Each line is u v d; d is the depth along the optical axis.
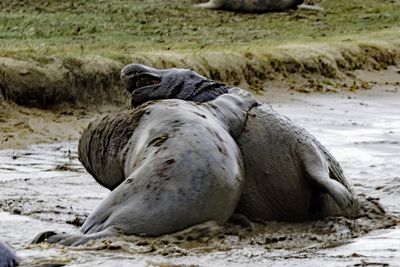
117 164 31.28
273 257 26.56
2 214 34.00
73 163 49.12
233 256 26.39
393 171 45.41
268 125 32.59
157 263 24.92
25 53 68.94
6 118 60.94
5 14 96.81
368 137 59.38
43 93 64.88
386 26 120.38
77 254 25.72
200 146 29.02
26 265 24.47
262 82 85.31
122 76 34.03
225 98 32.62
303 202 32.41
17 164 48.69
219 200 28.50
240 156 30.73
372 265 25.62
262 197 31.91
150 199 28.06
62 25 93.75
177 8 112.69
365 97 85.56
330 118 69.81
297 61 90.75
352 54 99.44
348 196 33.00
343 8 127.31
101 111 67.19
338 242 29.58
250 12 117.75
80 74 67.62
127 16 104.19
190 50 85.38
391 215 34.38
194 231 27.92
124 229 27.64
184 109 30.77
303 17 119.50
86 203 36.72
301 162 32.50
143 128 30.69
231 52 86.25
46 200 37.06
